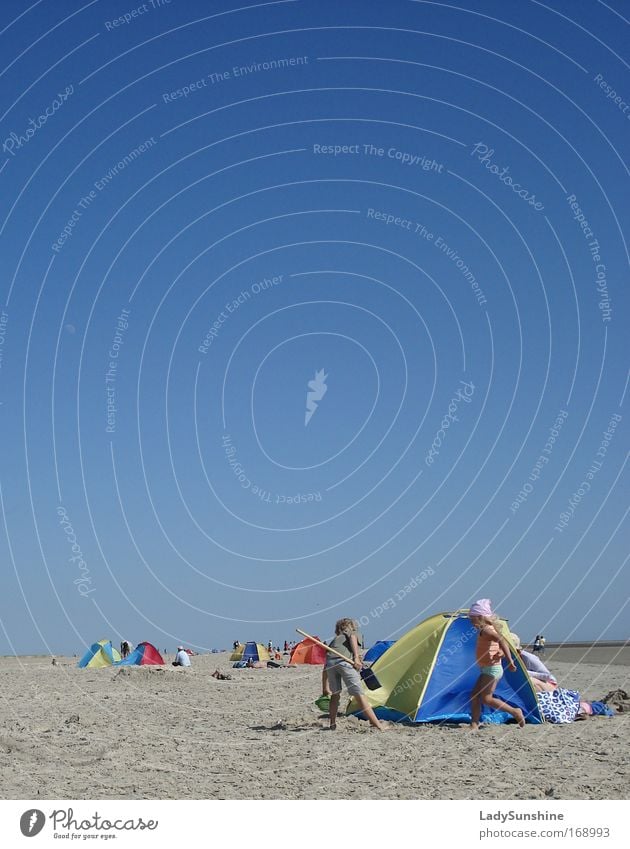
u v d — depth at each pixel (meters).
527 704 12.22
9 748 10.18
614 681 21.03
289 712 14.41
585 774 8.51
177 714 14.32
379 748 10.18
